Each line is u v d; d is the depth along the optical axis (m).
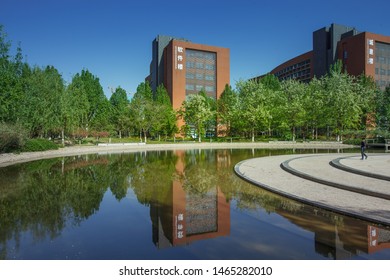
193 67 68.94
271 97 53.84
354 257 4.96
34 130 30.62
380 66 70.12
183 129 55.62
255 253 5.18
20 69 25.45
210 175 13.92
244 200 9.05
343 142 45.19
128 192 10.21
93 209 8.08
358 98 48.84
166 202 8.84
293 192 9.73
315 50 80.62
